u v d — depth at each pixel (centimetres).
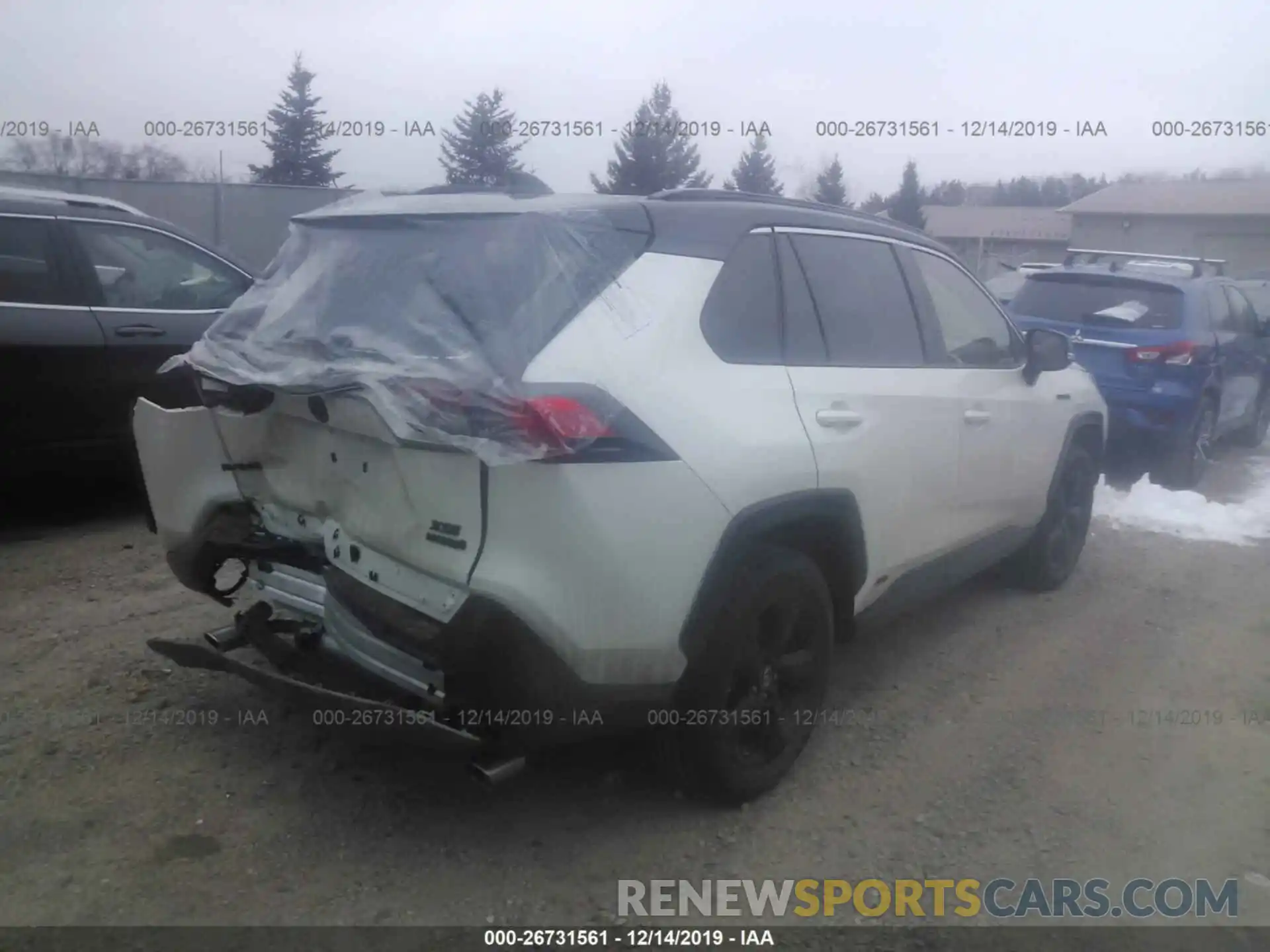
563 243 327
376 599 321
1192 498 820
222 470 388
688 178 3372
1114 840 364
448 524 303
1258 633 557
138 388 630
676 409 320
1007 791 392
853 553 389
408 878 329
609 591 303
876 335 421
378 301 339
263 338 355
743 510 332
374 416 302
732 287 359
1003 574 611
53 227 611
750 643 349
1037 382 538
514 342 301
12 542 610
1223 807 386
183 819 353
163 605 521
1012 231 4216
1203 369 862
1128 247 3509
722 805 368
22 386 592
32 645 473
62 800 361
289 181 2703
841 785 391
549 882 330
